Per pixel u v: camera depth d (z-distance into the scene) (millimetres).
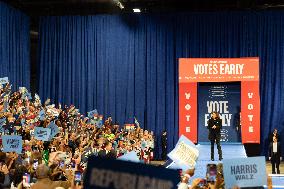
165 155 22062
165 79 22672
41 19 23219
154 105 22703
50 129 11258
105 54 22969
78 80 23000
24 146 10805
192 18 22484
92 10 24516
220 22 22281
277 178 16250
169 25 22625
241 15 22141
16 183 7164
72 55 23062
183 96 22109
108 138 15727
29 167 7793
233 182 4961
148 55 22750
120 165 2838
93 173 2857
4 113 13297
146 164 2816
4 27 19797
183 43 22500
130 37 22844
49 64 23141
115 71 22953
